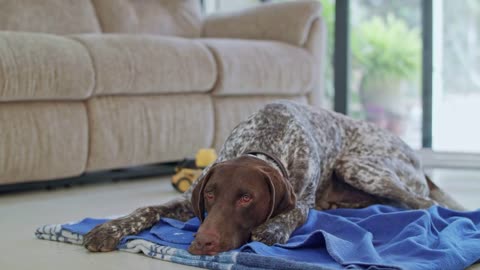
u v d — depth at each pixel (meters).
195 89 3.51
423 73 4.20
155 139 3.37
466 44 4.16
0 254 2.11
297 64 3.87
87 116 3.18
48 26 3.66
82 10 3.81
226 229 1.97
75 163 3.14
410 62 4.37
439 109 4.22
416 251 1.98
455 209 2.70
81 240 2.19
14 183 3.06
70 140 3.12
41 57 3.00
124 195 3.05
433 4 4.16
